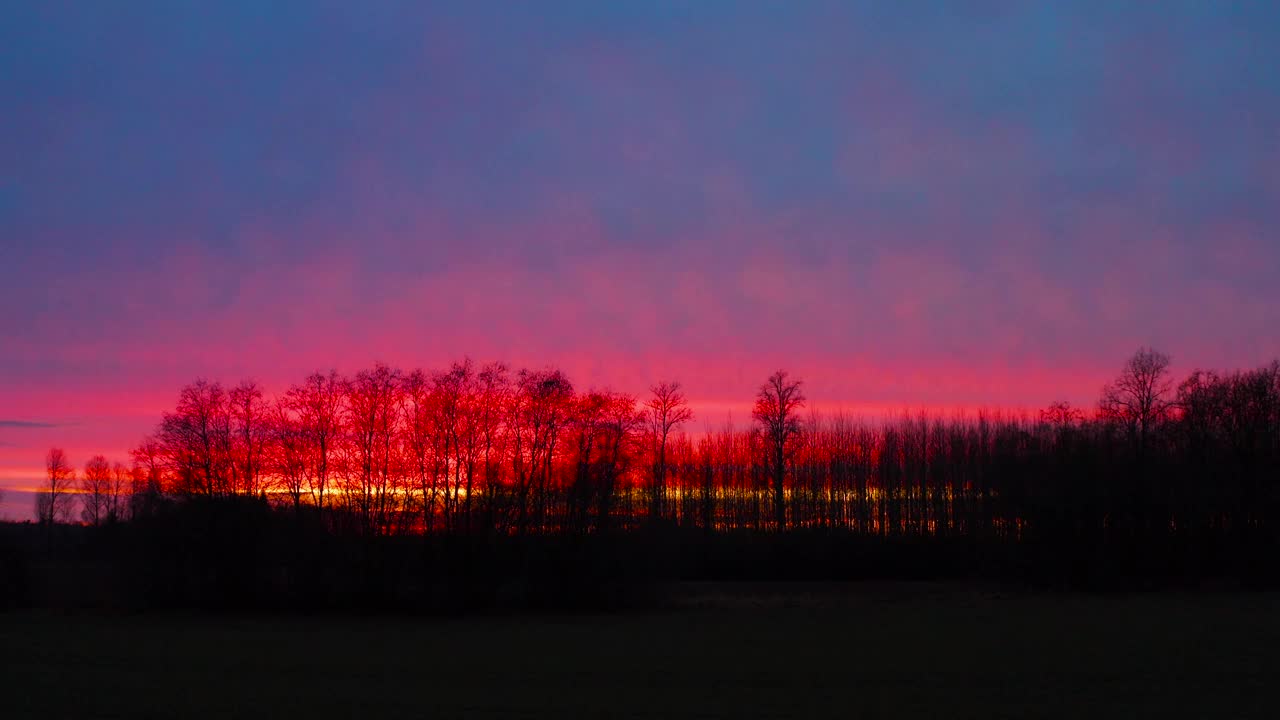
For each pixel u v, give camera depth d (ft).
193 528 239.50
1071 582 287.69
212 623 210.59
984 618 206.18
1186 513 298.35
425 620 218.59
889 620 205.46
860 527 361.51
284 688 122.31
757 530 347.56
